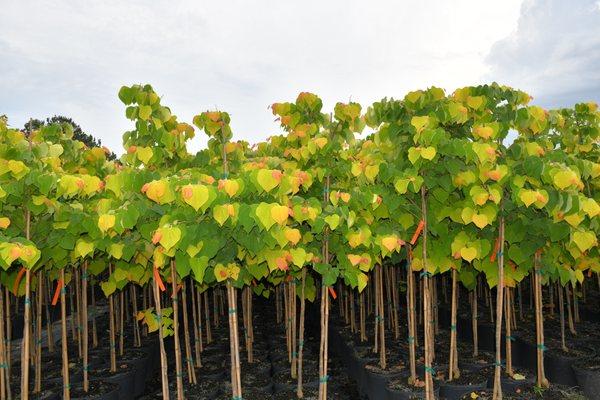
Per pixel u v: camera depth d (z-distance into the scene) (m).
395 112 3.78
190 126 4.59
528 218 3.81
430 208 3.91
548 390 4.37
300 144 4.06
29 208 3.49
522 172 3.64
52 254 3.83
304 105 4.03
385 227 3.80
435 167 3.63
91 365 5.21
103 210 3.47
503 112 3.99
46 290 6.03
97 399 4.36
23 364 3.72
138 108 3.98
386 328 6.56
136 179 3.23
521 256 3.88
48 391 4.57
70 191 3.35
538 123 3.98
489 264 4.08
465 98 3.87
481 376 4.54
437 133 3.38
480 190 3.47
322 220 3.26
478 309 7.11
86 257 4.54
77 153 4.83
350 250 3.77
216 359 5.75
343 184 4.18
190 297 8.48
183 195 2.76
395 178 3.56
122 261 4.25
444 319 6.99
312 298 4.82
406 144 3.87
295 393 4.50
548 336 5.55
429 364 3.92
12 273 4.13
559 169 3.36
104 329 7.14
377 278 5.05
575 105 5.53
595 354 4.83
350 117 3.90
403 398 4.14
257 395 4.46
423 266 4.00
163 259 3.31
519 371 4.80
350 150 4.51
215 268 3.38
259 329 7.16
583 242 3.53
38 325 4.61
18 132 4.26
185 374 5.35
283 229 3.13
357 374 5.12
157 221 3.45
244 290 5.66
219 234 3.20
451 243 3.91
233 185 2.95
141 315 4.18
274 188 3.17
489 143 3.66
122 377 4.86
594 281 8.32
